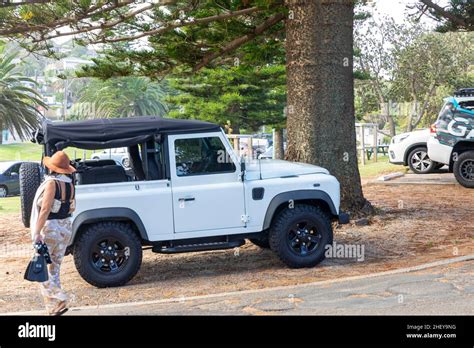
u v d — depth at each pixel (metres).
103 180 9.57
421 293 7.71
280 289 8.50
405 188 17.77
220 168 9.82
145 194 9.48
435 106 43.69
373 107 43.44
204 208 9.68
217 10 14.22
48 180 7.23
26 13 12.98
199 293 8.80
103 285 9.35
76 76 15.42
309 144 12.95
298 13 12.98
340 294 7.95
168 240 9.62
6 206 21.27
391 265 9.84
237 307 7.59
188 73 15.73
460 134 17.42
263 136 41.56
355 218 13.01
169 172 9.63
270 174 10.08
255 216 9.84
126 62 15.30
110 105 71.50
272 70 31.59
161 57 15.03
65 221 7.33
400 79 40.91
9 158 61.47
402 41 40.38
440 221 13.06
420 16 18.20
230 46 14.76
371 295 7.80
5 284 10.14
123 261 9.43
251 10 13.35
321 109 12.92
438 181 18.56
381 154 40.16
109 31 14.38
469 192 16.70
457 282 8.15
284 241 9.84
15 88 57.62
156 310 7.69
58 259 7.36
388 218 13.33
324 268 9.92
